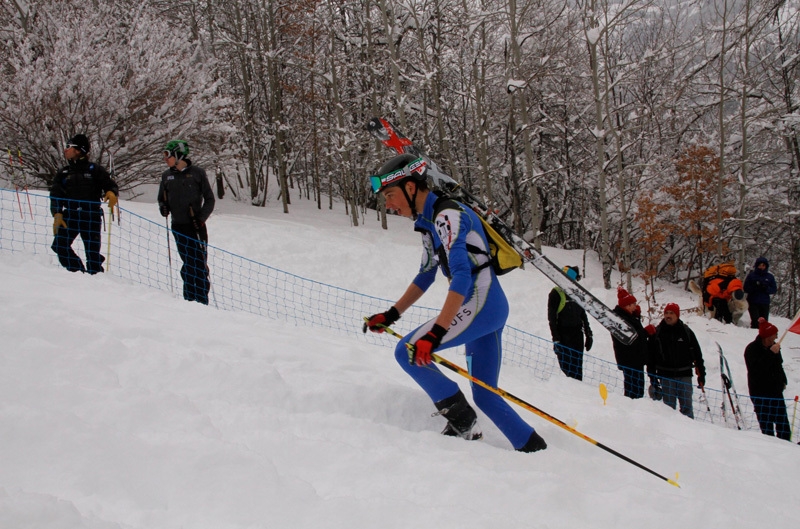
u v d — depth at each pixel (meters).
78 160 5.93
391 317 3.19
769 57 19.06
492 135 20.22
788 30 19.45
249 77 20.45
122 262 7.59
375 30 18.86
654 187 17.39
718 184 15.63
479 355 3.14
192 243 6.26
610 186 18.36
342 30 19.22
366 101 19.39
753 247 21.98
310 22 18.41
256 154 19.73
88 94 12.32
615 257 18.52
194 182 6.14
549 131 19.25
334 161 19.23
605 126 19.48
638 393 6.50
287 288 9.07
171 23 19.42
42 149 12.38
